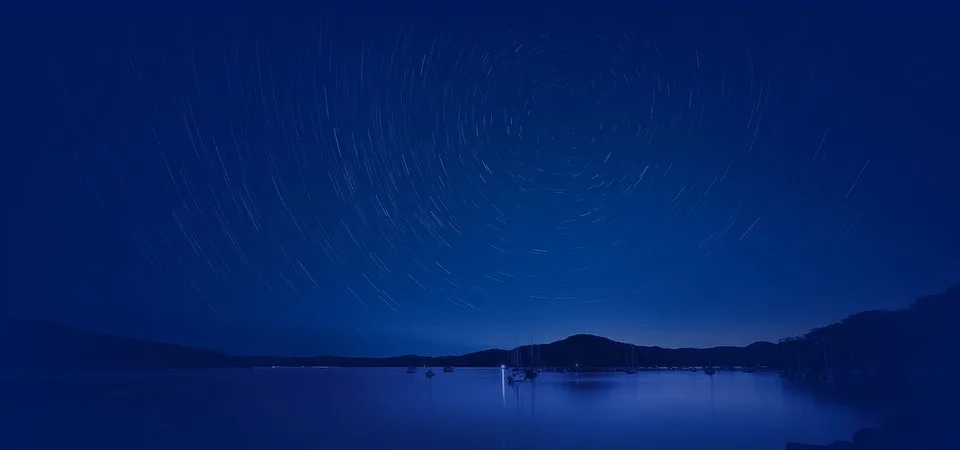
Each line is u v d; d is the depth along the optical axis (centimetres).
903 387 5059
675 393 9462
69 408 7856
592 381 14800
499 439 4862
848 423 5072
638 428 5303
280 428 5744
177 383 14250
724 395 8794
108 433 5553
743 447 4231
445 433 5228
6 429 5800
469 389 11975
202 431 5631
